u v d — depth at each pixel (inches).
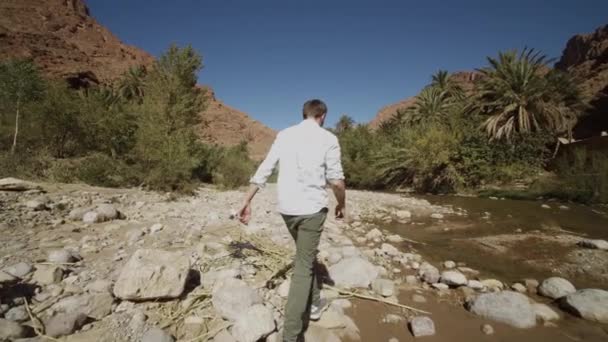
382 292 121.7
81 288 97.3
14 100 488.7
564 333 99.5
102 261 123.6
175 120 467.2
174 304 94.7
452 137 764.6
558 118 813.9
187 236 167.0
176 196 362.9
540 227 288.2
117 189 369.1
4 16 3543.3
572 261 180.5
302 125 93.9
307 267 86.3
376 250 183.6
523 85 829.8
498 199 579.8
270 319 83.8
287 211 87.0
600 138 695.7
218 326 86.0
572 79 862.5
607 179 516.7
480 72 978.7
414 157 788.6
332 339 87.4
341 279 128.4
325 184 90.5
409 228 280.1
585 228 284.7
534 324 103.7
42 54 2847.0
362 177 991.6
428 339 93.4
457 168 763.4
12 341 70.3
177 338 80.3
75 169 403.5
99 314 84.6
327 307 104.2
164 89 481.7
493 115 863.7
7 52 2593.5
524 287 139.2
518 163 746.2
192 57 515.8
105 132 525.7
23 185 258.1
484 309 109.0
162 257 104.0
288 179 88.7
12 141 490.9
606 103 1371.8
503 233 258.8
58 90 512.4
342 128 1660.9
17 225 169.6
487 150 756.6
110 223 191.5
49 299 89.4
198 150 530.3
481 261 181.3
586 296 113.9
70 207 226.5
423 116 1248.2
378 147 1011.9
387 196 614.2
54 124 502.3
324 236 207.8
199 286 107.6
